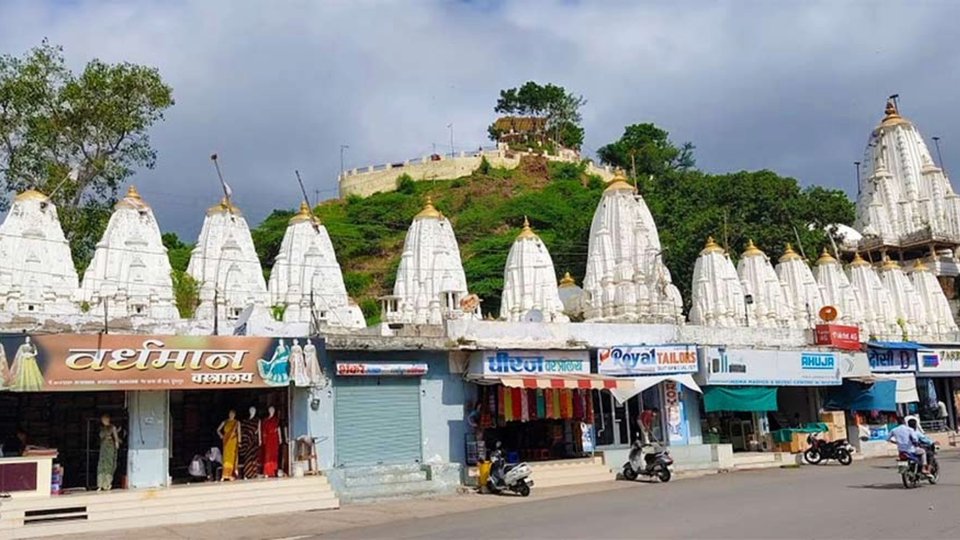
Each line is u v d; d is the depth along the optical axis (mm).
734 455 28594
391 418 23094
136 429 19828
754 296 50375
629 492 20828
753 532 12523
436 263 40156
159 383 19281
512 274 42219
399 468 22578
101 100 40812
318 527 16750
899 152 75812
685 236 58688
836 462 29297
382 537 14406
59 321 23156
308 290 38812
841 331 34188
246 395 23078
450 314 31453
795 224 59438
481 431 24219
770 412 33625
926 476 19266
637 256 41719
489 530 14344
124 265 35375
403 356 23484
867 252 72812
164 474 19938
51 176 40188
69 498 17422
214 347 20047
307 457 21016
